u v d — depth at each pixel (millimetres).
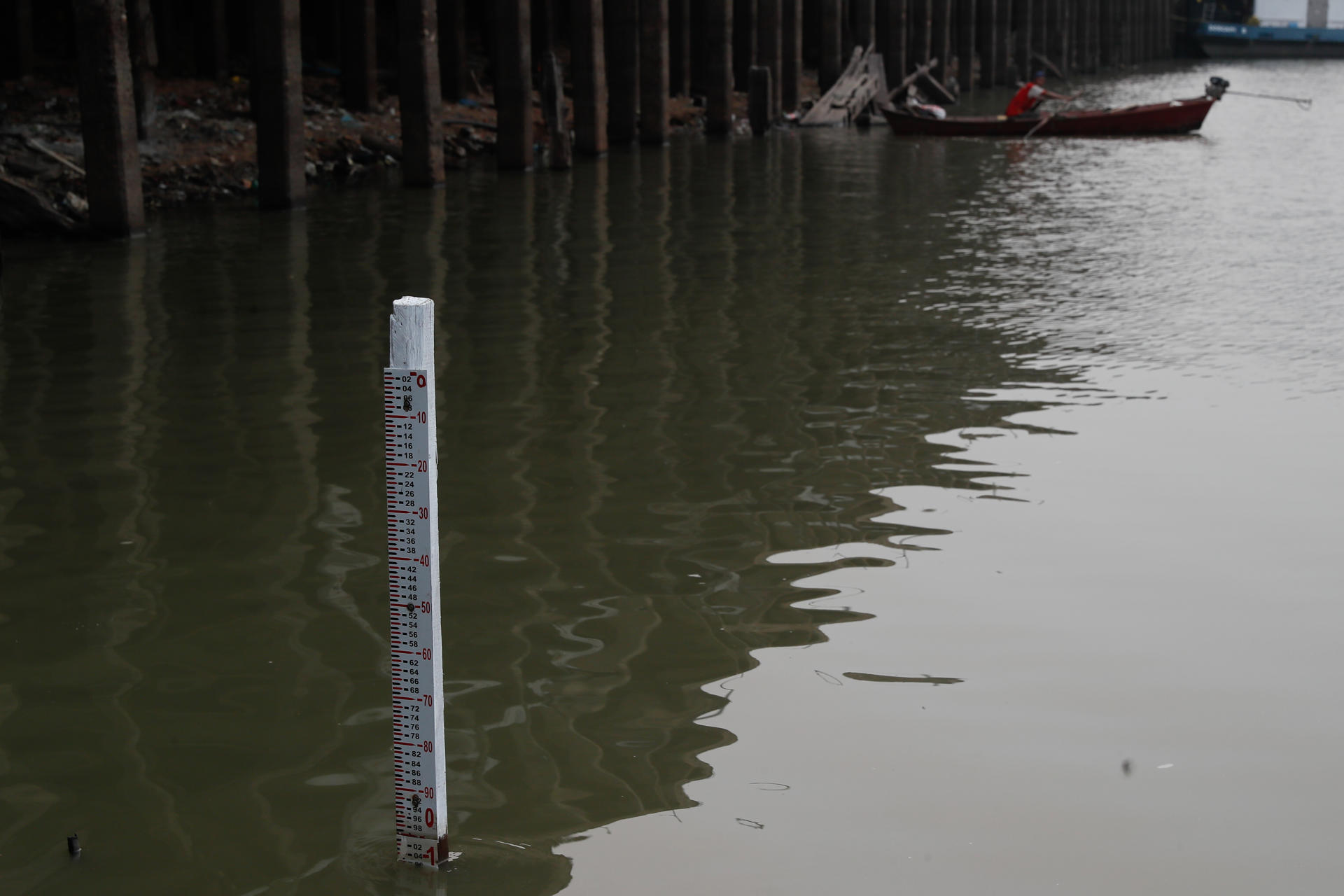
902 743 4328
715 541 6074
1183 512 6371
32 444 7516
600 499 6613
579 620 5289
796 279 12180
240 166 17156
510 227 14969
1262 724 4426
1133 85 45219
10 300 11117
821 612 5328
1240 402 8203
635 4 23047
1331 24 71125
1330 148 24438
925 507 6484
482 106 23531
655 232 14789
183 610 5434
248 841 3873
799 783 4105
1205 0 69375
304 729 4512
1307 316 10578
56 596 5570
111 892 3641
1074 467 7047
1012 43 43969
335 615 5383
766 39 27688
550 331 10117
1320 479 6801
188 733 4488
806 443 7469
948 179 19875
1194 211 16641
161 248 13430
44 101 18203
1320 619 5215
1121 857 3709
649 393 8461
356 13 20500
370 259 12977
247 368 9055
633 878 3652
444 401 8312
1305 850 3732
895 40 32969
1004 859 3709
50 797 4117
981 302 11219
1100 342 9789
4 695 4758
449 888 3615
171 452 7387
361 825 3947
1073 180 19859
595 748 4328
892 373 8938
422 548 3545
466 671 4875
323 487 6852
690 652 4996
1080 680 4734
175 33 21750
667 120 24531
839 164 21688
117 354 9430
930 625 5199
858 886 3604
